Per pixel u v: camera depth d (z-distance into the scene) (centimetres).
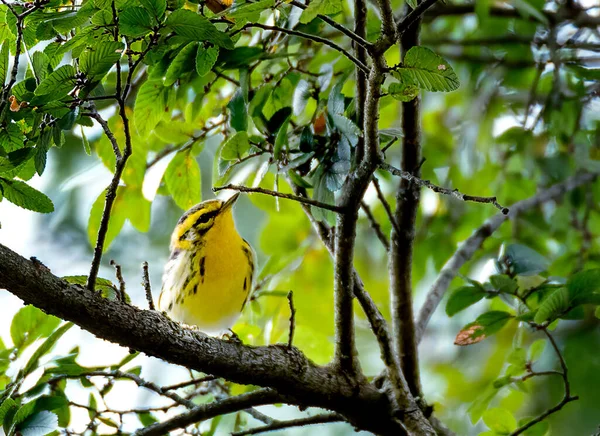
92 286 726
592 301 948
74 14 726
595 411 1477
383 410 926
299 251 1534
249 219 1878
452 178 1562
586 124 1526
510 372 1080
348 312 898
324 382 882
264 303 1509
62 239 1802
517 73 1493
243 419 1199
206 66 820
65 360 946
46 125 753
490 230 1312
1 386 954
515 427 1065
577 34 1452
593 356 1488
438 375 1667
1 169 754
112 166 1184
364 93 893
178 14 705
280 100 1093
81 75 717
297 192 1000
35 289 694
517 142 1459
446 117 1675
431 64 732
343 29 739
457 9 1491
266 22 1100
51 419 852
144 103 977
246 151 1007
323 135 959
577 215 1515
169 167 1139
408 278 1038
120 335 739
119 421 991
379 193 1014
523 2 1337
